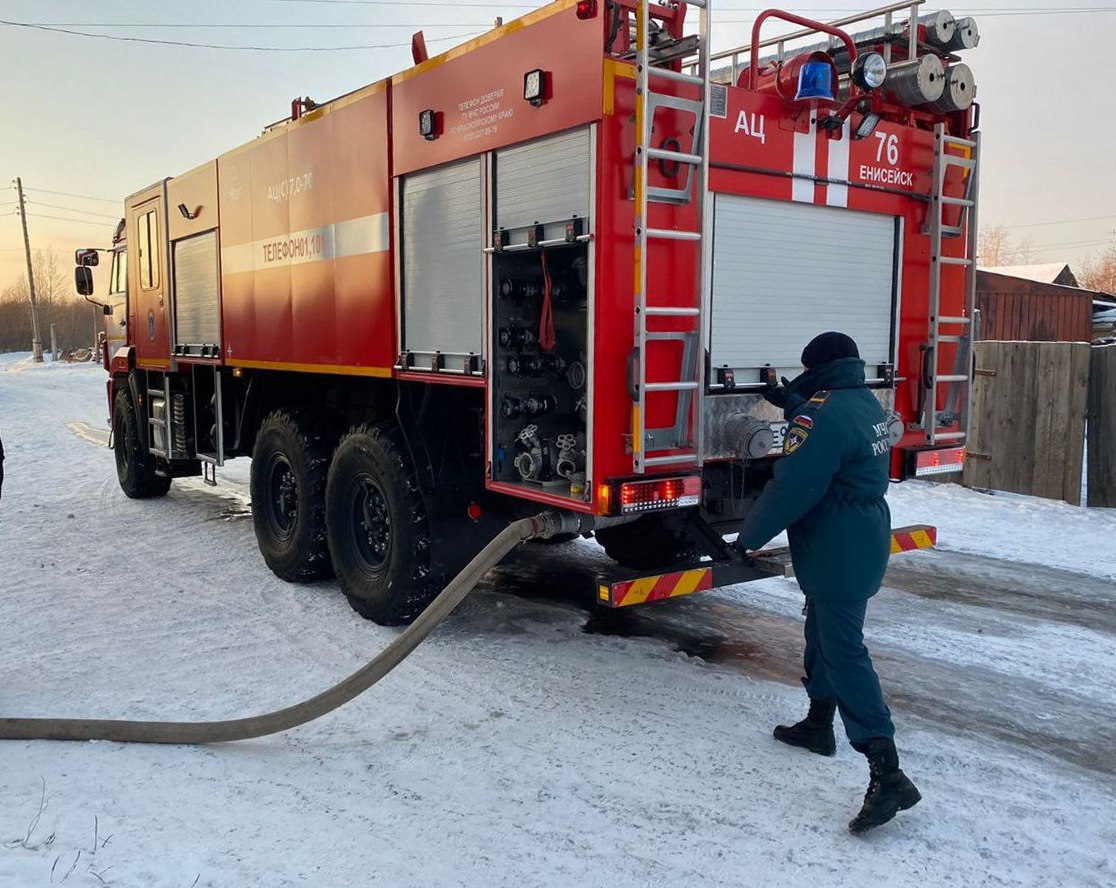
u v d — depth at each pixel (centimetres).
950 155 485
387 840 300
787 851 296
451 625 531
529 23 391
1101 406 839
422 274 474
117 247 972
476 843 300
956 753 368
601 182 359
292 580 621
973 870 286
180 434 824
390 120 492
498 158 416
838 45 495
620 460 371
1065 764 360
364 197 517
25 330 7794
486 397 423
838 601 316
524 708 411
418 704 415
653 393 377
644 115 354
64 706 412
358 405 577
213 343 732
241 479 1123
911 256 483
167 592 602
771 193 416
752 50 414
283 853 290
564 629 524
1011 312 1741
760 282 420
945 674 457
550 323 419
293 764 356
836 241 451
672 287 381
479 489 500
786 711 409
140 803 319
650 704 416
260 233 639
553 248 394
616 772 350
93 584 622
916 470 485
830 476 311
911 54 452
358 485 537
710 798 330
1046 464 880
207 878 274
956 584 623
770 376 423
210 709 411
